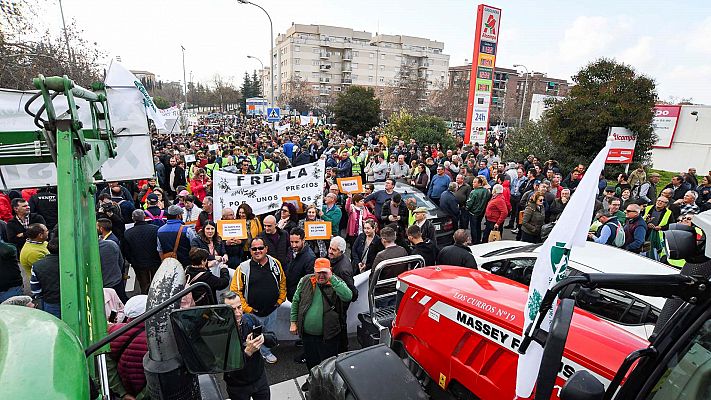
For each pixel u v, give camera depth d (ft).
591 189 5.22
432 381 10.64
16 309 3.34
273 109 83.61
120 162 20.66
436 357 10.30
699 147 83.71
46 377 2.52
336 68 323.37
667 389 4.83
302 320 14.56
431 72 343.26
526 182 35.99
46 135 5.85
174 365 6.20
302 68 315.17
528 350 5.39
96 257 6.62
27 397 2.32
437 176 35.76
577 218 5.21
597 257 15.21
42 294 15.12
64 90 5.81
